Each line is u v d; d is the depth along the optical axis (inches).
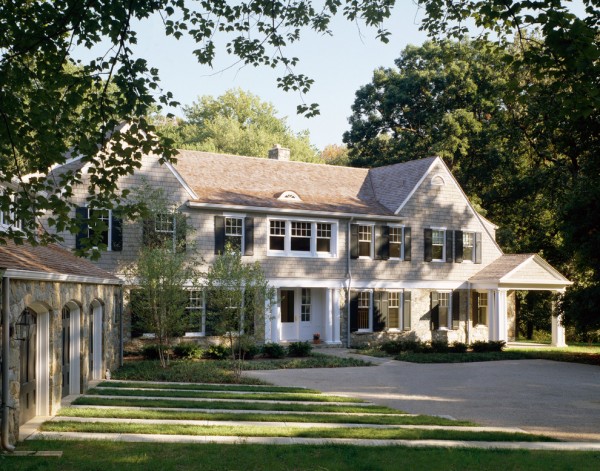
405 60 1765.5
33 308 451.2
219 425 429.7
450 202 1282.0
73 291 542.9
